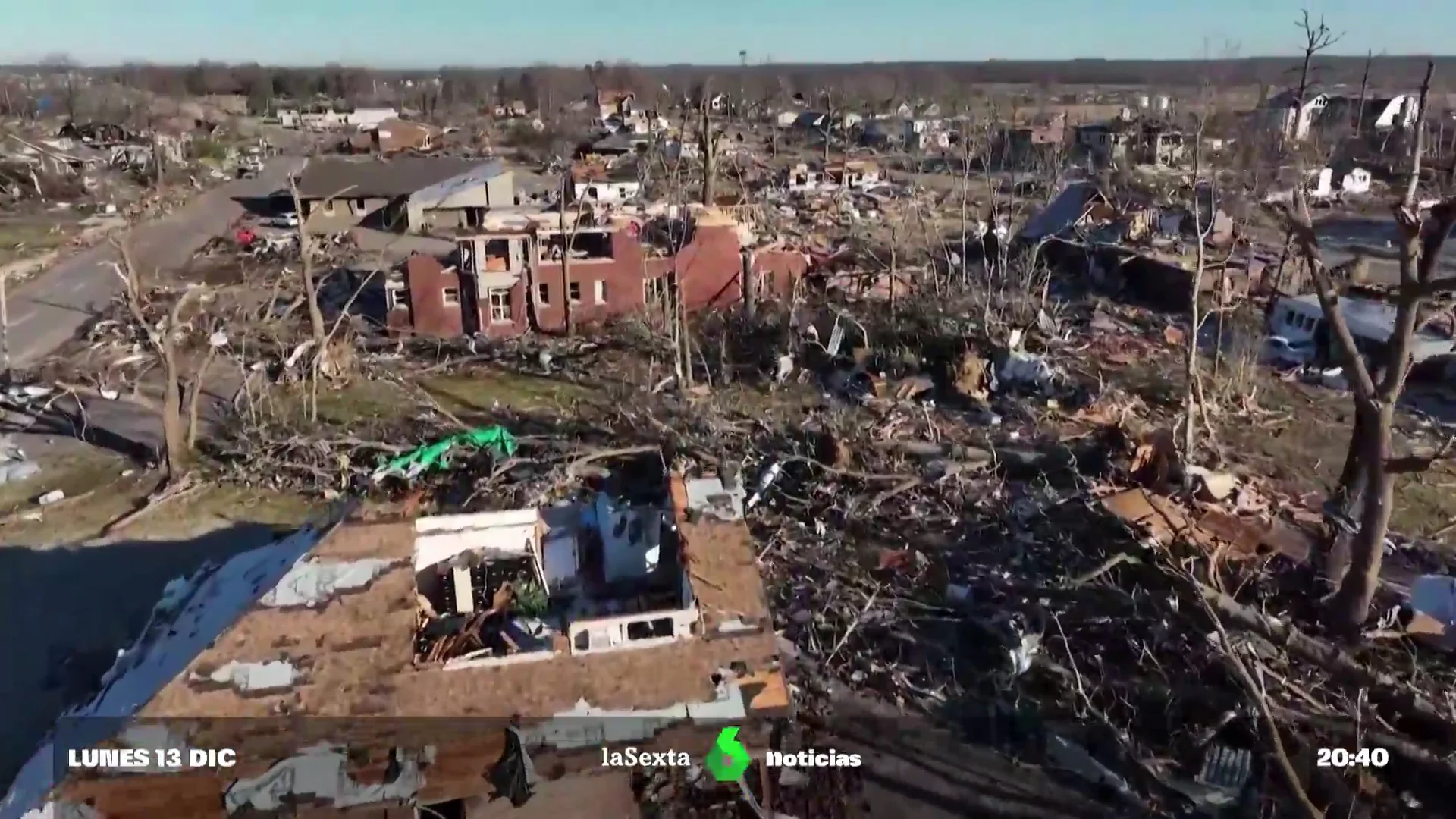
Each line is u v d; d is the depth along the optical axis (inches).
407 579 528.4
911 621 838.5
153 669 525.7
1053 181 2822.3
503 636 541.6
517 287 1696.6
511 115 6141.7
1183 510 894.4
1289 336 1590.8
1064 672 741.3
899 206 2849.4
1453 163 928.9
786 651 789.9
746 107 5738.2
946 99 5698.8
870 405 1349.7
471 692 474.0
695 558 563.5
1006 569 901.8
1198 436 1200.8
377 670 478.6
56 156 3225.9
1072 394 1336.1
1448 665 737.0
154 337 1112.2
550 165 3858.3
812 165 3740.2
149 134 3627.0
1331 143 3088.1
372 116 5954.7
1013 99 5265.8
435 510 709.3
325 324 1738.4
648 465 1143.0
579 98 6875.0
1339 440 1224.2
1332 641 758.5
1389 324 1446.9
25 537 996.6
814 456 1133.1
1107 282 2000.5
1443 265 2144.4
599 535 653.3
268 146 4500.5
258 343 1619.1
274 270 2159.2
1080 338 1627.7
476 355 1595.7
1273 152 2303.2
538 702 472.1
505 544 605.0
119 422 1315.2
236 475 1132.5
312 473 1131.3
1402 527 987.3
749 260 1776.6
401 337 1676.9
